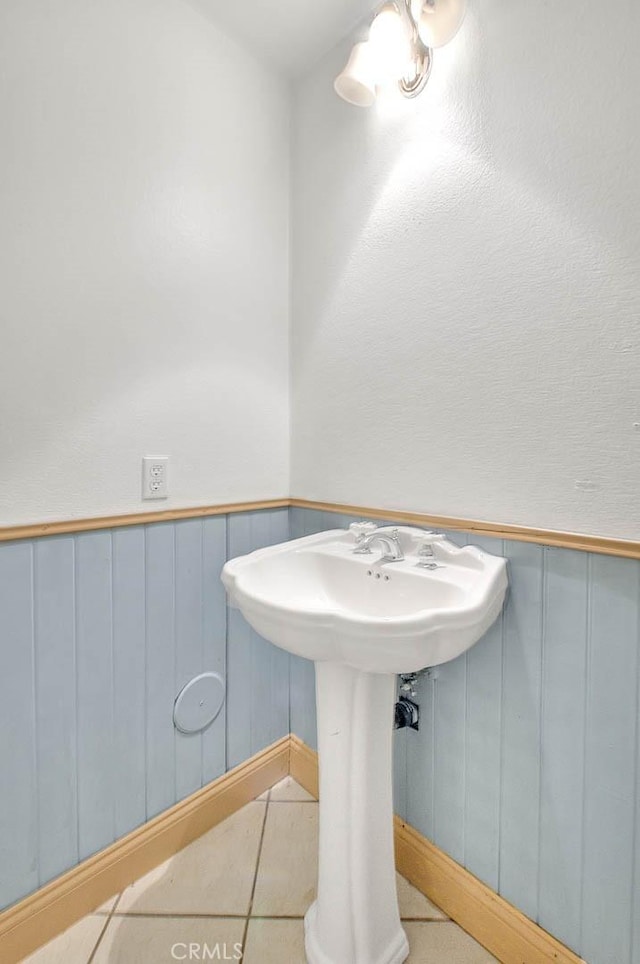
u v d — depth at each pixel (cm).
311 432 144
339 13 122
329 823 95
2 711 95
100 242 106
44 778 101
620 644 82
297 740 154
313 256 141
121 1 107
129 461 114
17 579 97
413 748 116
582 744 87
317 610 78
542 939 92
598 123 82
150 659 119
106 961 96
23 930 97
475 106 99
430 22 97
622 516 82
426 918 107
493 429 99
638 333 79
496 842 101
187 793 128
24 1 93
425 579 96
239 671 140
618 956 84
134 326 113
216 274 129
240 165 134
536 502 93
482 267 99
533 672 94
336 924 93
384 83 116
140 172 113
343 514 133
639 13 77
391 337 119
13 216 94
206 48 124
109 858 111
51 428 101
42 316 99
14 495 97
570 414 87
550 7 87
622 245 80
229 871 118
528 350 93
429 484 112
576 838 89
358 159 125
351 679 92
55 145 99
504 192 95
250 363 139
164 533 121
